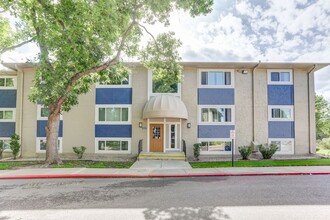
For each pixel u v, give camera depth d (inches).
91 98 813.2
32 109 810.8
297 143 807.7
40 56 505.7
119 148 800.9
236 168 530.9
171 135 804.0
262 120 812.6
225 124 809.5
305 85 822.5
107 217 225.9
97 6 422.9
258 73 825.5
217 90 817.5
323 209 249.4
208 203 271.9
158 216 227.5
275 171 486.6
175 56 652.7
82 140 801.6
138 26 597.3
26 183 393.1
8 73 823.7
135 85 815.1
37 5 463.8
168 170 510.3
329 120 1381.6
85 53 454.6
